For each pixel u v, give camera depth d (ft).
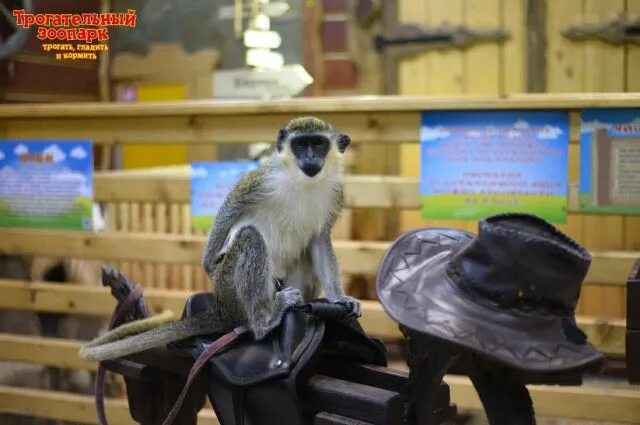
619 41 16.56
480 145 10.87
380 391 5.68
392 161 18.17
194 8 20.04
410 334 5.65
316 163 8.42
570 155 14.51
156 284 14.64
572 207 10.75
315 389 5.89
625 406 10.30
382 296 5.40
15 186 12.94
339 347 6.72
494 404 5.92
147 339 7.39
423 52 18.12
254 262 7.81
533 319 5.00
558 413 10.57
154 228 14.52
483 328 4.94
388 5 18.35
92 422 12.44
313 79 19.35
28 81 17.46
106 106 12.23
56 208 12.78
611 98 10.22
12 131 12.98
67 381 14.16
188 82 20.35
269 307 7.27
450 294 5.22
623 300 15.06
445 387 6.34
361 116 11.38
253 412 6.19
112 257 12.51
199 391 8.00
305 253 9.25
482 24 17.49
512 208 10.85
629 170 10.46
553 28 17.02
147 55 20.33
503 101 10.56
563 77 17.10
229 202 8.80
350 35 18.97
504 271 4.98
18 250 12.96
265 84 19.57
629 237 15.30
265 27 19.52
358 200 11.44
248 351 6.48
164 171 15.75
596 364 4.88
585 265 4.99
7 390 12.94
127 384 8.30
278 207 8.67
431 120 11.00
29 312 14.34
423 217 11.21
